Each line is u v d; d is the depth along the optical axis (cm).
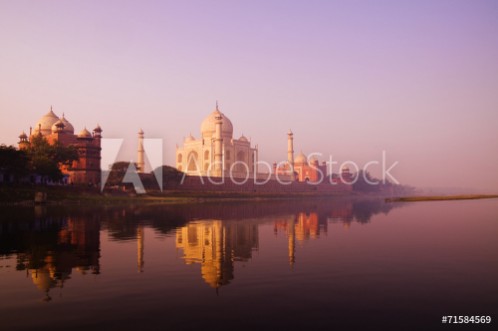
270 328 775
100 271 1287
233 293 1016
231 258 1501
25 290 1065
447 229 2425
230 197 9025
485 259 1433
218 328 777
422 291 1019
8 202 4881
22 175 5778
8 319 839
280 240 1988
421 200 7969
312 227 2614
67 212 3953
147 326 791
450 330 759
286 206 5766
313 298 966
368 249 1681
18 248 1750
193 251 1664
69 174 7056
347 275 1199
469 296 974
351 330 763
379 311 870
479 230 2359
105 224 2816
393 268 1291
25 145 7556
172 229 2506
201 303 936
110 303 943
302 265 1355
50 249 1728
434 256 1500
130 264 1397
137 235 2195
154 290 1052
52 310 895
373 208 5031
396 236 2108
